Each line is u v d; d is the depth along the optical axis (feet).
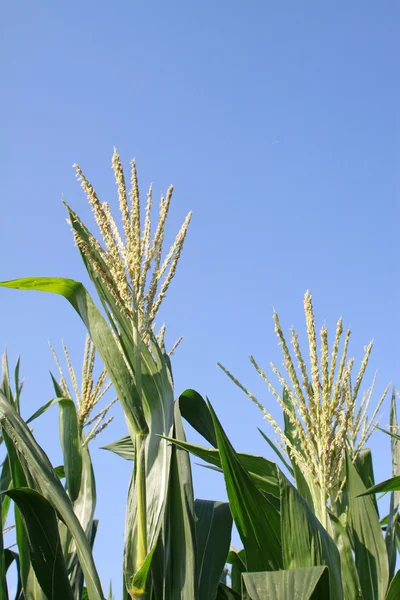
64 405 9.65
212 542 8.57
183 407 9.26
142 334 8.44
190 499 8.23
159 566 8.04
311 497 8.43
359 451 9.17
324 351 8.16
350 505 8.59
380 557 8.44
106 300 8.64
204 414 9.25
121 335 8.55
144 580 7.84
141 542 7.98
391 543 8.82
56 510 8.04
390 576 8.68
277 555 7.72
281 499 7.59
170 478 8.32
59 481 8.15
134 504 8.13
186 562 8.07
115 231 8.55
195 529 8.43
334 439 8.09
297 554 7.50
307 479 8.32
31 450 8.16
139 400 8.36
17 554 9.31
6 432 8.18
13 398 9.18
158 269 8.50
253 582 7.14
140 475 8.17
